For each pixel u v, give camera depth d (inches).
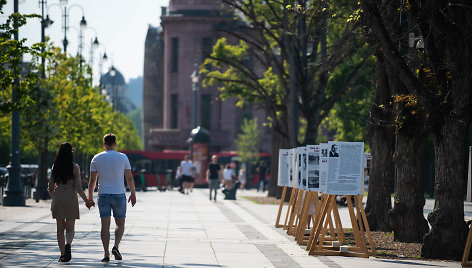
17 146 1290.6
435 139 604.1
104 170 528.7
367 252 601.0
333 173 601.6
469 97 592.1
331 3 734.5
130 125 4877.0
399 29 726.5
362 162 602.2
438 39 612.4
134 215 1091.3
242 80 1612.9
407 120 713.6
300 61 1380.4
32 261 541.3
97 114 2071.9
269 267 530.6
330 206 613.0
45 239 710.5
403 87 715.4
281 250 645.9
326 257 598.2
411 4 616.4
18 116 1289.4
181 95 3804.1
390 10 695.7
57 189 532.1
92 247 642.8
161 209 1253.7
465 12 586.2
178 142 3811.5
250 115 3863.2
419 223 719.1
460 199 597.6
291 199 834.8
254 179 3171.8
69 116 1615.4
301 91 1400.1
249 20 1507.1
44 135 1457.9
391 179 831.7
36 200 1422.2
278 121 1536.7
